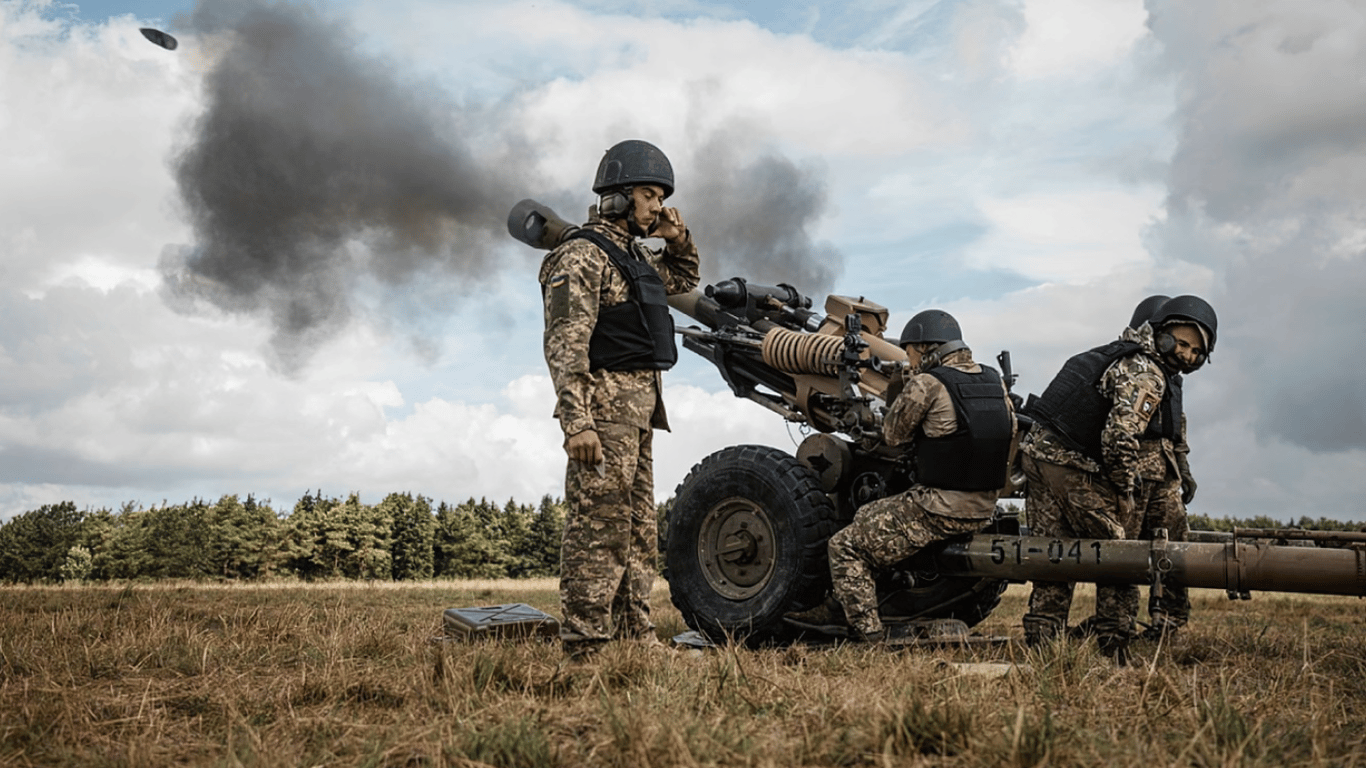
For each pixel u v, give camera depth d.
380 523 82.06
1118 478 5.13
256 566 77.31
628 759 2.45
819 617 5.86
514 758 2.47
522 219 4.87
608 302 4.38
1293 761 2.51
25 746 2.78
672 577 6.00
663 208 4.79
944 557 5.33
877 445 5.76
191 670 4.04
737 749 2.50
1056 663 3.63
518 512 89.44
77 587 11.20
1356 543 4.46
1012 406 5.87
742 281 6.86
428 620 6.62
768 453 5.72
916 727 2.58
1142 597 9.74
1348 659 4.67
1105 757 2.45
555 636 5.22
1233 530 4.70
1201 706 2.94
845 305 6.38
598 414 4.30
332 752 2.62
